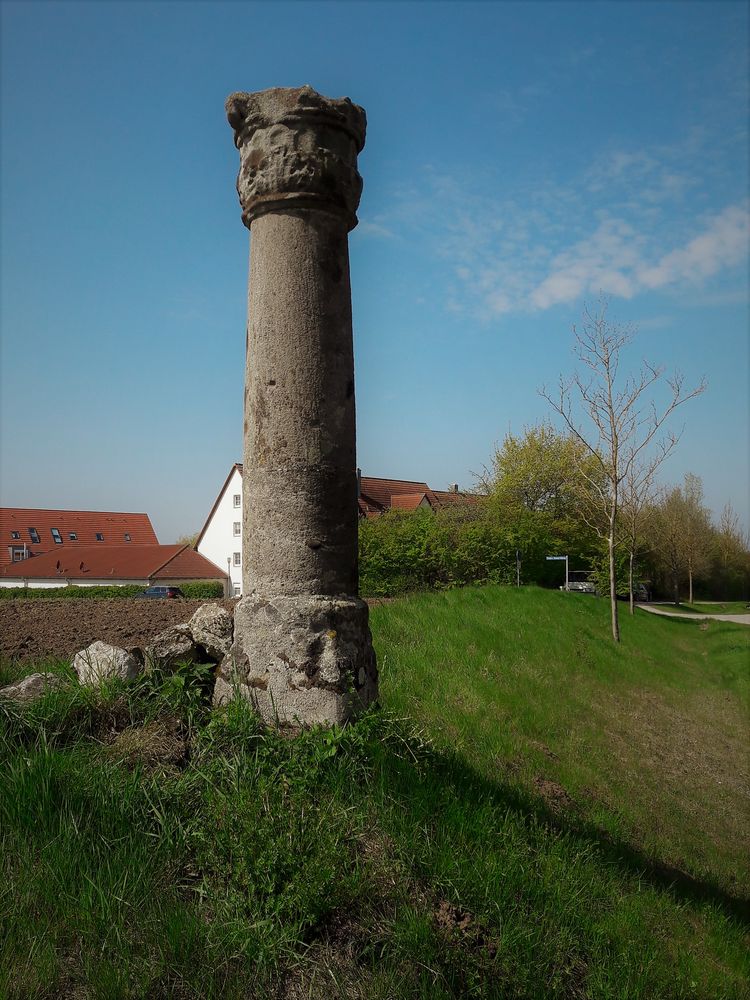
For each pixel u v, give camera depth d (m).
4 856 3.49
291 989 3.30
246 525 5.49
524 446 40.69
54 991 2.96
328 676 5.03
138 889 3.49
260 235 5.54
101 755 4.40
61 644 8.95
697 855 7.04
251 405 5.49
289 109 5.41
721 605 57.81
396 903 3.86
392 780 4.74
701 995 4.55
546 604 18.00
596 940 4.43
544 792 6.66
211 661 5.58
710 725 13.08
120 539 62.97
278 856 3.75
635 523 28.05
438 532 24.20
